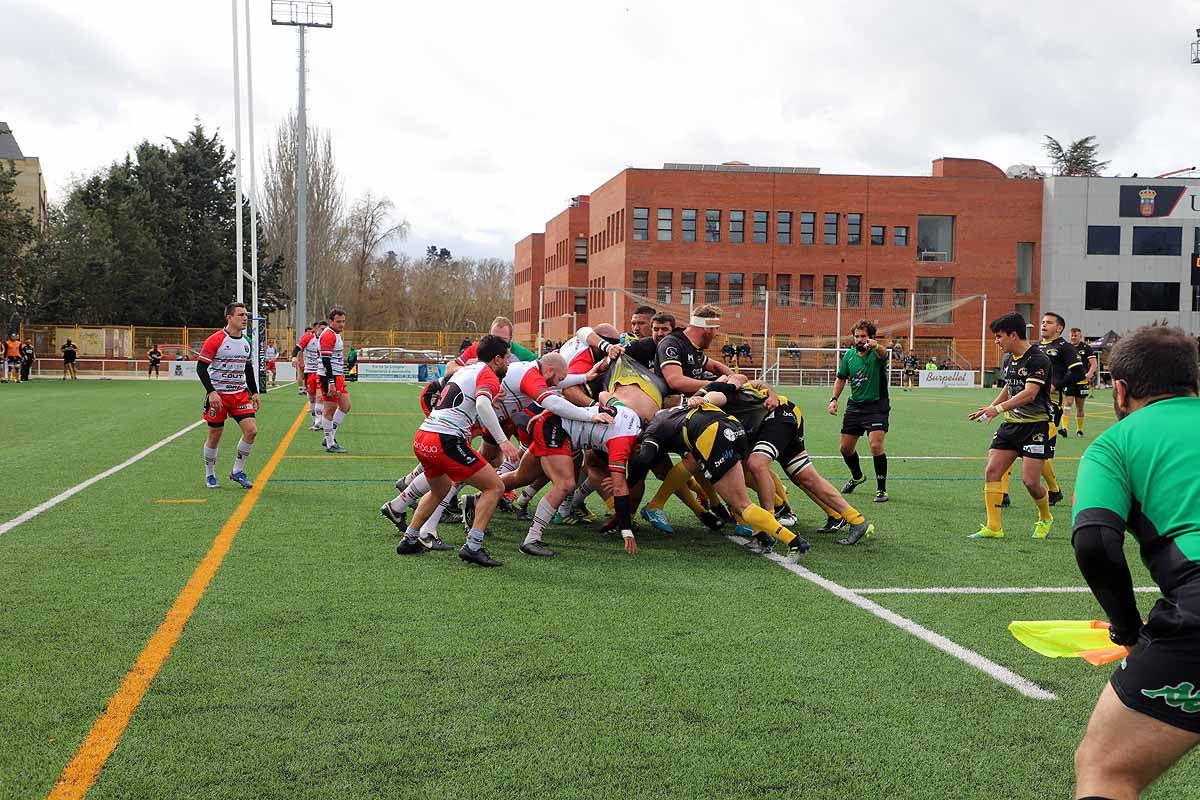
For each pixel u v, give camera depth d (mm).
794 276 55875
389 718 3863
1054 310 56688
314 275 61562
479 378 6555
